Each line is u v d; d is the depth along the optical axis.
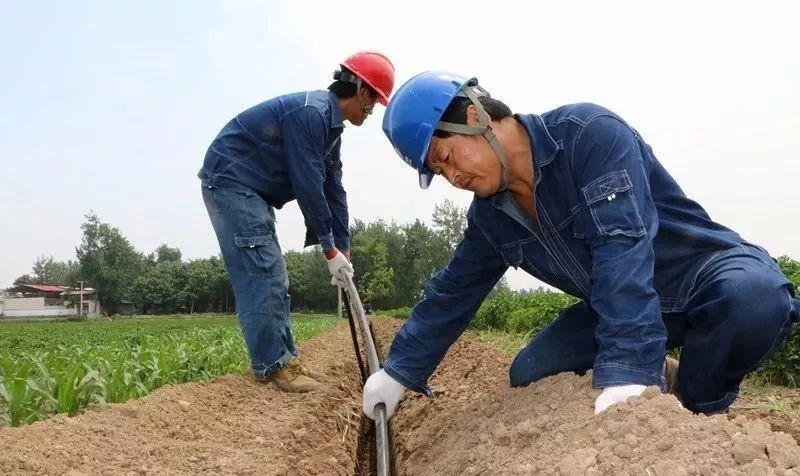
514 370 3.05
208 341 7.12
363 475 3.94
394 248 61.91
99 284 77.62
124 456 2.55
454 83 2.39
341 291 4.77
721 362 2.54
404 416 4.17
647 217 2.20
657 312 2.04
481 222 2.78
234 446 3.06
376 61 4.43
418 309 3.04
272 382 4.45
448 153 2.39
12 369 3.72
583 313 2.96
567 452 1.74
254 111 4.28
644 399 1.80
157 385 4.38
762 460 1.42
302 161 4.18
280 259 4.40
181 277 76.62
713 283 2.44
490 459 2.17
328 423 4.00
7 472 2.09
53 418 2.71
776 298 2.37
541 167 2.38
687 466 1.46
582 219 2.41
